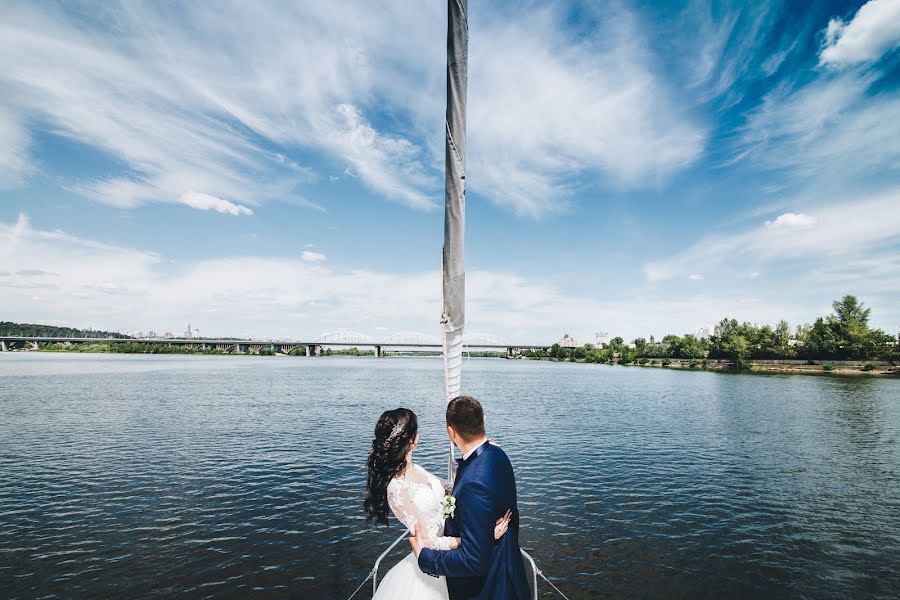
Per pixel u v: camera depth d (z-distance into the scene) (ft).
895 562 35.35
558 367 482.69
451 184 11.21
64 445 72.49
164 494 48.75
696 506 47.55
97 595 28.81
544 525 41.73
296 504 45.93
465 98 10.83
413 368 415.03
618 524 42.19
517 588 9.80
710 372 345.10
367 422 97.55
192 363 419.74
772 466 65.57
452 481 12.98
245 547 36.01
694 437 87.66
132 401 128.67
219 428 88.63
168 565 32.91
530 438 85.05
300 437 80.53
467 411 10.18
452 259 11.68
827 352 333.42
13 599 28.19
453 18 10.47
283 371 316.40
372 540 37.52
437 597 12.32
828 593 30.86
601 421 106.83
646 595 30.14
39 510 43.70
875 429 98.12
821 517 44.91
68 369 286.87
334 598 28.96
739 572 33.42
